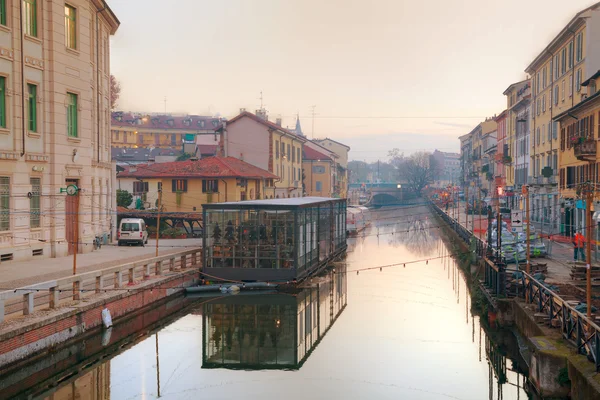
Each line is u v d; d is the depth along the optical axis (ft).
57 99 96.22
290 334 76.43
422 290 107.04
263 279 97.30
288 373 61.26
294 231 96.58
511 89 249.55
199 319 83.61
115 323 71.92
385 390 56.44
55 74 95.50
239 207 97.30
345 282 114.42
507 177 260.01
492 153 317.63
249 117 208.74
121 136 387.14
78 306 64.18
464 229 151.23
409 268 132.16
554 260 105.70
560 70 169.37
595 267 84.58
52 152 95.45
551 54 178.50
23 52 89.15
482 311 84.74
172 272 93.81
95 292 72.18
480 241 115.24
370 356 67.51
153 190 170.50
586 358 46.11
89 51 107.24
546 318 59.21
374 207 376.48
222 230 97.91
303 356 67.36
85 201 106.52
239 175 166.81
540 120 193.88
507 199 237.45
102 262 91.76
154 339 74.49
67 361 61.82
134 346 71.31
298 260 98.07
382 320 84.43
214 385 58.03
